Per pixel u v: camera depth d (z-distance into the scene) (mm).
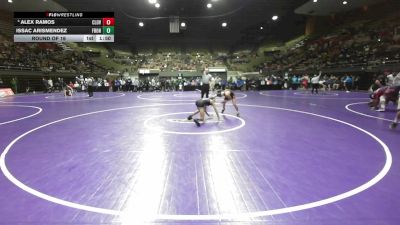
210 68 37938
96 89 28922
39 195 3607
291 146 5938
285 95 20750
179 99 17734
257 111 11414
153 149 5695
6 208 3268
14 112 11703
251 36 47031
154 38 47750
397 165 4734
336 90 26312
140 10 31031
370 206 3301
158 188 3818
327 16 37125
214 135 6949
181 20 36719
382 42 26375
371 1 29047
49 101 16922
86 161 4957
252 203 3389
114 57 45375
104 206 3318
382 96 11398
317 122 8828
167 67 42812
